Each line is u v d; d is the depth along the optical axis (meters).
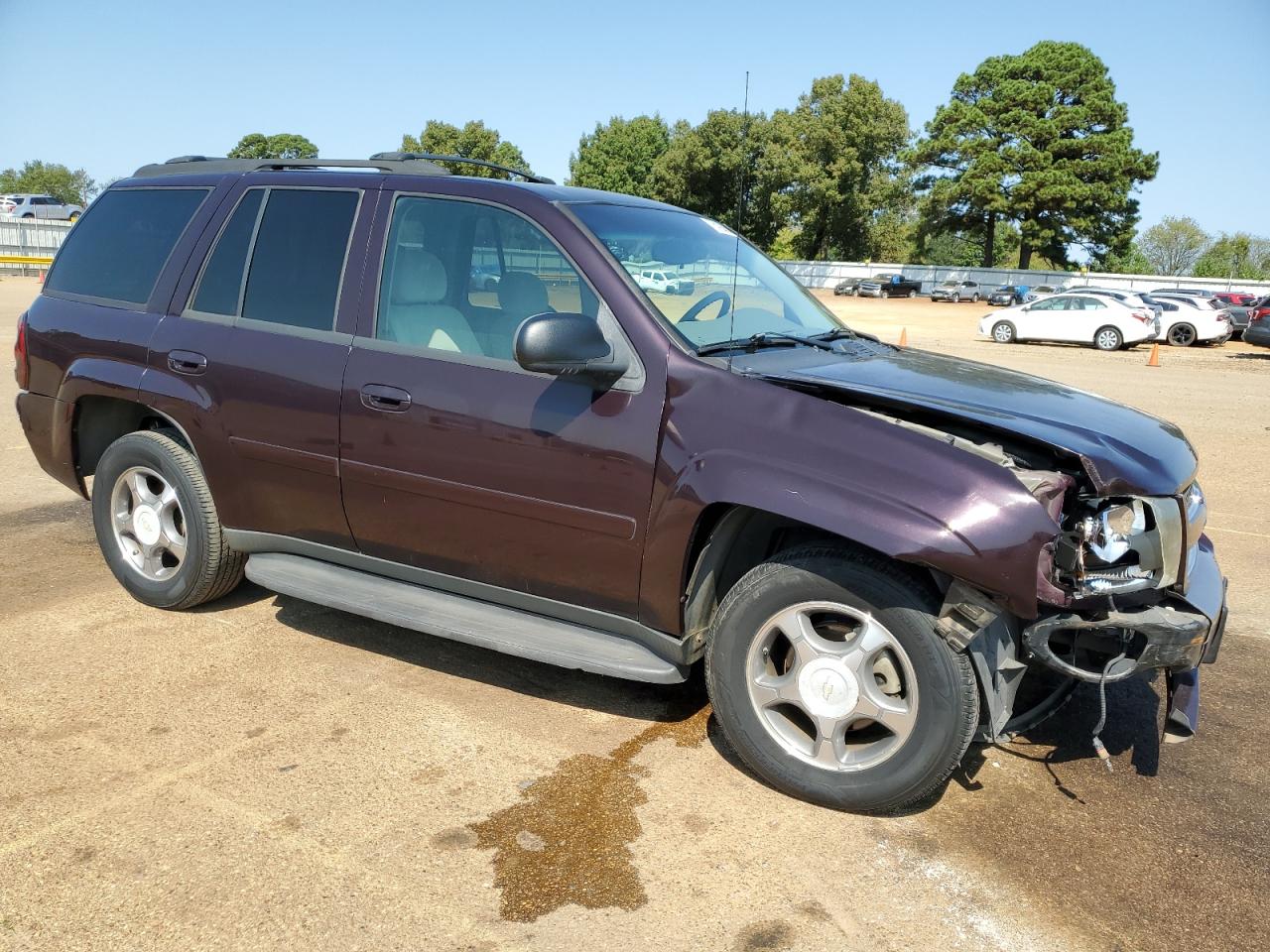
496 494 3.30
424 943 2.34
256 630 4.21
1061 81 64.19
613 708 3.62
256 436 3.79
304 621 4.32
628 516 3.10
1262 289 46.91
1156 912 2.57
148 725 3.35
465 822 2.85
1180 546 2.88
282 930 2.37
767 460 2.86
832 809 2.99
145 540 4.31
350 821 2.83
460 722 3.46
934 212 68.31
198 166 4.33
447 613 3.50
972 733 2.81
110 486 4.31
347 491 3.63
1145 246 84.31
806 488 2.78
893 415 2.97
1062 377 17.27
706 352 3.14
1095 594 2.74
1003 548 2.61
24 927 2.35
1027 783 3.23
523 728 3.44
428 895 2.51
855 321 34.47
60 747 3.18
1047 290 49.12
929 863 2.75
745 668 3.03
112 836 2.71
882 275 59.69
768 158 63.72
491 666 3.94
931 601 2.76
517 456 3.24
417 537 3.55
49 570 4.89
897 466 2.74
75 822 2.77
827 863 2.72
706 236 3.94
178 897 2.47
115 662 3.83
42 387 4.44
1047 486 2.73
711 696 3.11
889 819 2.96
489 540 3.39
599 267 3.23
